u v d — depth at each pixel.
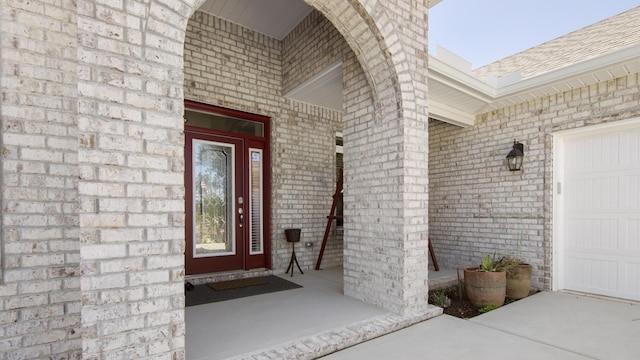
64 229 2.27
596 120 3.81
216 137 4.51
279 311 3.07
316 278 4.46
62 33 2.29
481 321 3.06
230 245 4.61
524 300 3.75
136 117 1.77
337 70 4.02
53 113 2.24
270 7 4.25
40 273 2.18
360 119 3.48
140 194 1.78
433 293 4.05
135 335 1.75
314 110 5.32
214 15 4.38
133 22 1.76
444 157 5.48
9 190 2.10
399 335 2.71
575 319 3.11
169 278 1.86
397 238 3.03
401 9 3.07
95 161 1.66
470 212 5.07
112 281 1.70
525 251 4.39
